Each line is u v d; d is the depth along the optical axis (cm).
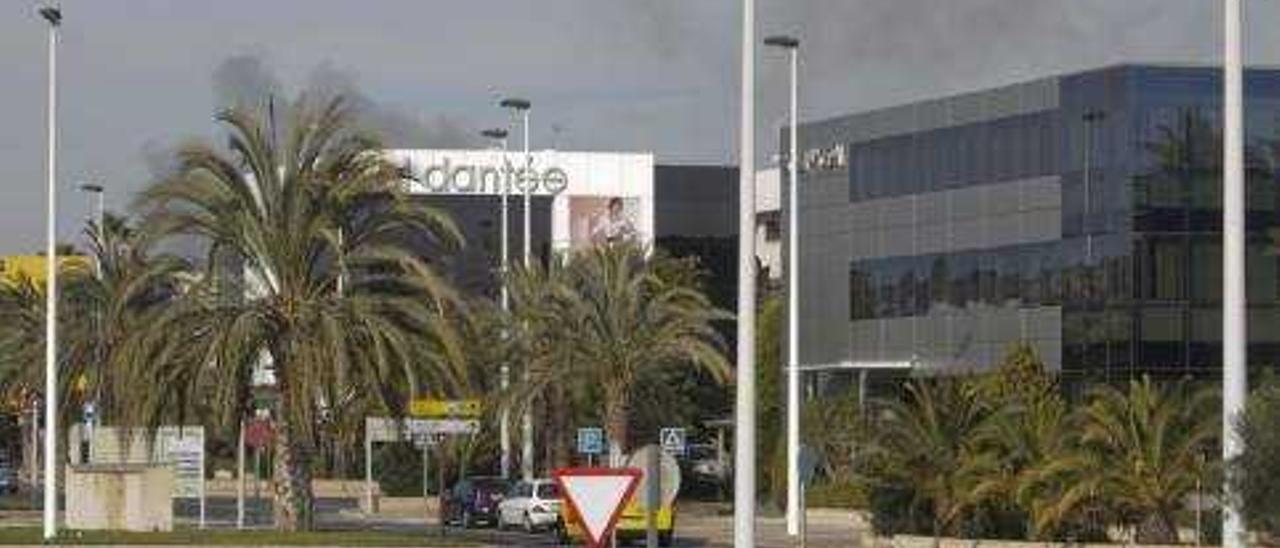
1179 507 4812
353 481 10350
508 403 7406
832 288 9988
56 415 5459
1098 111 8669
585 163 12731
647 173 12762
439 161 12612
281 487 5016
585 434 7550
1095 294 8644
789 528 6394
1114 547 4766
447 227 5031
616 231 11962
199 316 4888
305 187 4944
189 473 5988
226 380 4812
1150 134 8531
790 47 6756
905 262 9588
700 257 13588
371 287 4975
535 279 7769
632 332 7550
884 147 9744
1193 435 4844
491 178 12650
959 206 9312
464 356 4947
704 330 7688
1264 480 2514
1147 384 4959
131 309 5288
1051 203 8862
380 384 4912
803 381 10019
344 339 4834
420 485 9894
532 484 6950
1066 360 8731
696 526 7406
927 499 5331
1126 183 8550
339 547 4509
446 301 4944
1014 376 7075
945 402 5366
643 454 2294
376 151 4978
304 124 4962
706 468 9719
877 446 5475
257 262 4953
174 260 4997
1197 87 8575
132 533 4922
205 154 4919
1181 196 8525
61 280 7606
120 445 5841
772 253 13262
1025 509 5028
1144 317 8500
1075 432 5022
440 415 7438
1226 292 2909
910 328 9531
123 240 7250
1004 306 9056
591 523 2194
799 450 5294
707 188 13662
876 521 5538
